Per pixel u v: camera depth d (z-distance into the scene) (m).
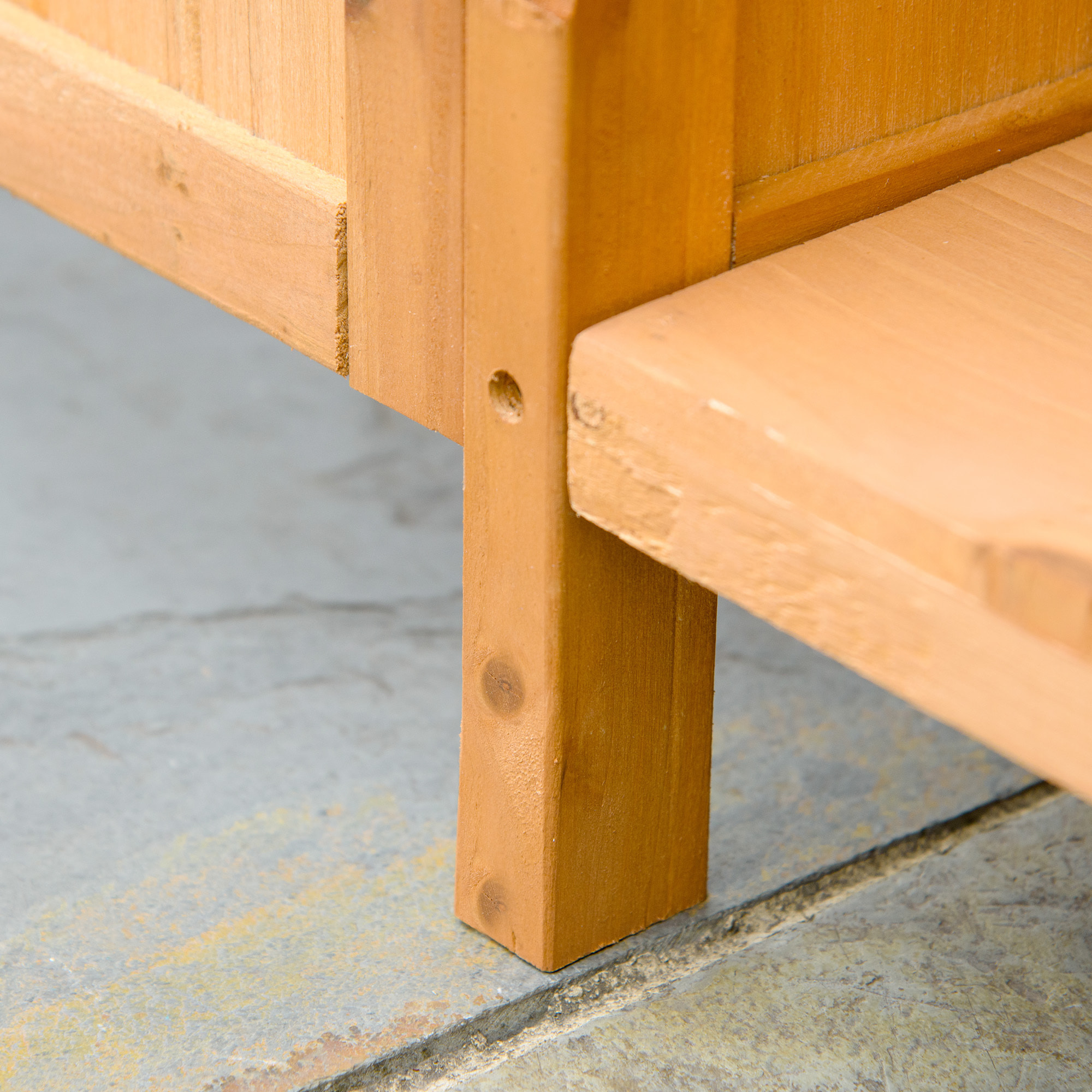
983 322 0.89
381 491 1.27
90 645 1.13
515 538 0.92
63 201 1.04
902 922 1.00
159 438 1.34
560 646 0.92
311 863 1.02
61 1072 0.94
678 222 0.89
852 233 0.93
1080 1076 0.95
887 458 0.84
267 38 0.95
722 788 1.05
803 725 1.09
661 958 0.99
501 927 0.98
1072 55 0.98
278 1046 0.95
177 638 1.14
